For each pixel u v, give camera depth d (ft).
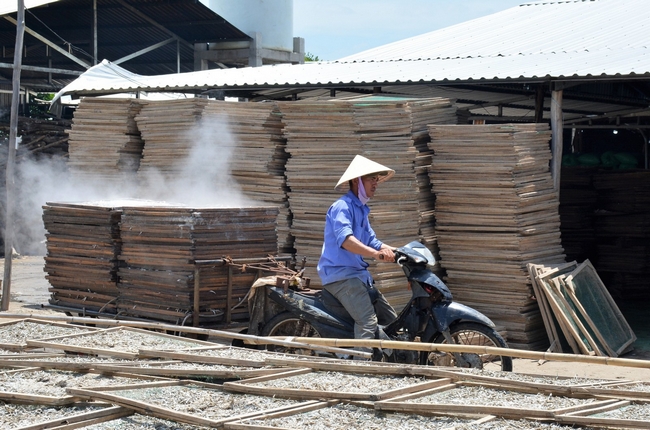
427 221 32.60
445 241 32.27
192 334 25.22
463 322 22.80
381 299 23.16
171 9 68.03
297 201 32.76
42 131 58.65
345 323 22.97
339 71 44.11
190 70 86.79
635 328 35.50
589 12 54.03
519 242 30.60
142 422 14.43
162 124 35.78
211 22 70.49
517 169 30.83
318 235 32.24
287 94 48.42
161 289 25.91
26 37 76.13
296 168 32.53
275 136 33.91
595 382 16.40
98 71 52.37
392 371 17.20
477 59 43.11
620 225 43.24
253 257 26.40
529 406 14.61
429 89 45.91
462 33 53.57
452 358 22.90
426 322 22.80
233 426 13.62
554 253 32.58
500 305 31.14
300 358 18.45
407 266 22.77
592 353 28.50
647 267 42.65
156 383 16.39
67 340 20.29
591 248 44.62
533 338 31.12
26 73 84.53
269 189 33.55
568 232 43.91
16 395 15.43
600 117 56.59
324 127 31.86
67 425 13.94
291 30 78.38
